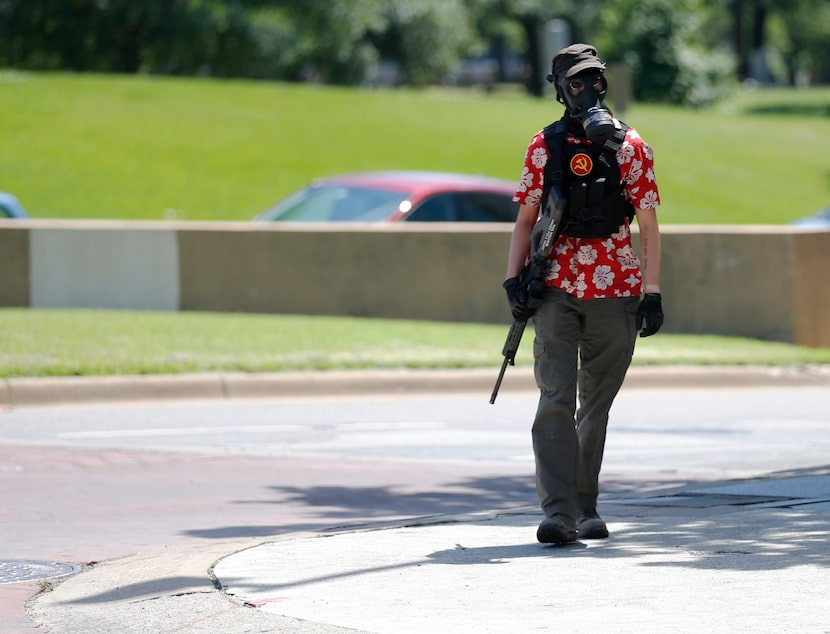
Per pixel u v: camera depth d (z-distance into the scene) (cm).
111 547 2703
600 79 2412
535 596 2050
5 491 3328
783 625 1848
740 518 2692
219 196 11250
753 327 6725
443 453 3972
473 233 6825
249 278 6938
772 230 6762
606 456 3947
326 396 5228
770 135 16438
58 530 2883
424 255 6869
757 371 5838
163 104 13112
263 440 4172
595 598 2027
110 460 3791
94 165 11419
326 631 1888
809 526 2573
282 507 3167
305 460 3831
